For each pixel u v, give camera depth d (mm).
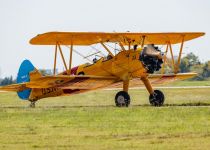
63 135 41938
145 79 63719
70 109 58219
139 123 46656
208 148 37219
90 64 65125
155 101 63406
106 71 64000
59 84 64188
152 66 62812
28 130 44125
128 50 63188
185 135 41312
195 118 48844
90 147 37875
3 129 44562
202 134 41531
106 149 37281
